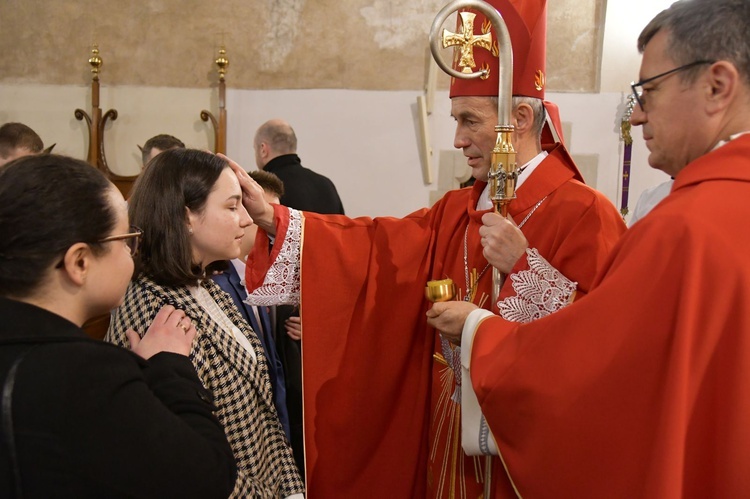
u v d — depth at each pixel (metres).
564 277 1.58
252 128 4.96
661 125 1.21
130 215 1.58
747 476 1.04
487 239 1.61
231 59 4.93
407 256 1.94
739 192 1.10
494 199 1.61
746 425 1.04
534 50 1.73
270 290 1.92
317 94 4.91
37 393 0.94
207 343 1.55
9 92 5.01
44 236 1.00
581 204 1.67
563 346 1.20
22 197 1.00
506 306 1.56
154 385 1.19
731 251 1.07
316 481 1.88
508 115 1.59
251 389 1.61
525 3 1.73
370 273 1.92
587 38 4.73
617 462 1.13
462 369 1.52
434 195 4.92
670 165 1.25
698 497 1.08
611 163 4.79
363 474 1.90
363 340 1.90
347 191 4.96
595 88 4.77
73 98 5.00
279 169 4.02
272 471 1.68
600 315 1.16
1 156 3.32
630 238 1.17
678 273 1.08
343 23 4.87
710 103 1.15
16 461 0.92
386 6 4.84
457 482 1.75
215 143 4.94
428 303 1.92
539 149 1.81
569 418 1.18
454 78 1.78
